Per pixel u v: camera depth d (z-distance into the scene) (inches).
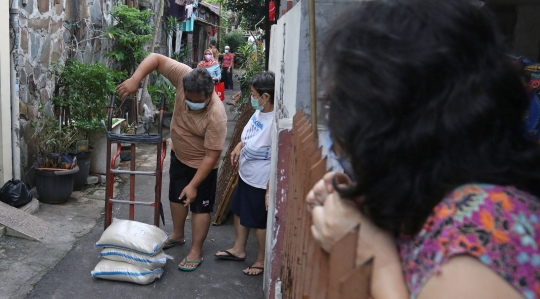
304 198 53.2
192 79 136.0
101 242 144.6
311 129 64.9
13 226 166.4
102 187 233.6
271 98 139.3
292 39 100.0
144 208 210.8
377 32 28.1
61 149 217.5
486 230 25.3
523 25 104.9
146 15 339.0
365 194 29.8
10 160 191.5
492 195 26.5
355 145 28.5
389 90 26.9
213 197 156.9
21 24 197.0
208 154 146.4
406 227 29.3
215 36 914.7
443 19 27.4
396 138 27.5
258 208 147.1
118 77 277.0
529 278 24.5
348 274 27.1
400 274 29.2
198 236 155.7
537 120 73.2
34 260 153.7
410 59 26.9
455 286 24.9
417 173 27.9
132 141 156.0
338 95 29.3
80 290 138.6
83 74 227.8
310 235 47.4
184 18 478.9
